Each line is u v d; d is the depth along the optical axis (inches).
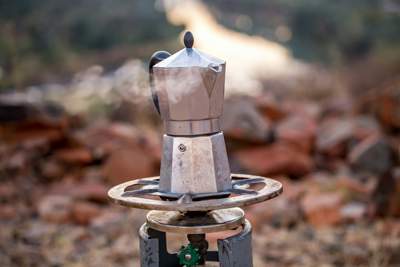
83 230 221.9
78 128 330.0
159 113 97.0
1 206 246.8
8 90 416.8
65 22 486.0
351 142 295.4
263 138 274.8
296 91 476.1
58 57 465.1
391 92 315.3
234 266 91.3
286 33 573.0
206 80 91.6
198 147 93.2
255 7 582.6
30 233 216.4
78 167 287.0
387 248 195.8
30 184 273.3
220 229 91.6
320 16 549.6
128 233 216.8
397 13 500.4
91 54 484.1
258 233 215.5
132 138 290.7
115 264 193.5
